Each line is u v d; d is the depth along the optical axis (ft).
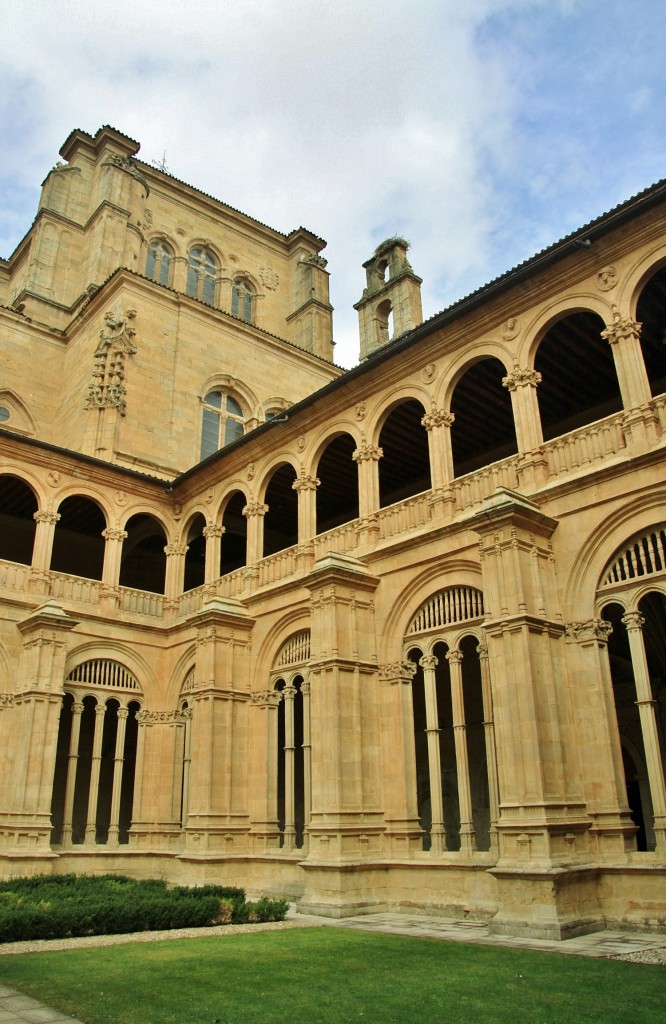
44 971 34.42
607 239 57.41
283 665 77.41
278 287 155.33
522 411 61.05
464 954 38.32
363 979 32.35
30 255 132.87
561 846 46.34
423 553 65.00
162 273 139.13
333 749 60.95
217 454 90.89
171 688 89.92
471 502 63.52
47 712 77.10
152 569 112.78
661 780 47.14
